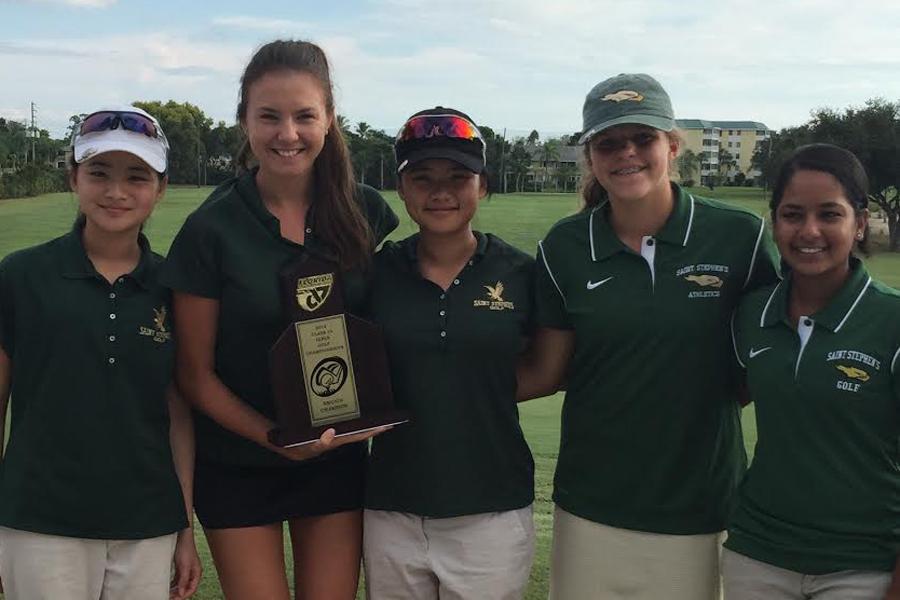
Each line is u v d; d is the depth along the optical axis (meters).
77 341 2.65
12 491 2.67
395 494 2.92
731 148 132.12
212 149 69.25
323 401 2.83
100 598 2.75
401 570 2.94
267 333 2.84
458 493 2.87
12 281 2.70
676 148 3.02
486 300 2.90
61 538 2.66
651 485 2.90
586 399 2.98
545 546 4.29
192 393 2.87
